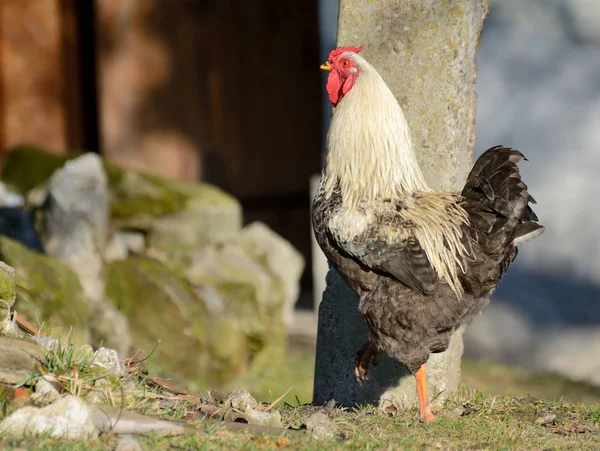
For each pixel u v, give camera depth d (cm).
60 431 783
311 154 3325
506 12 3216
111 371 991
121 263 1827
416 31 1205
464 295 1084
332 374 1275
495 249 1066
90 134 2964
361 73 1120
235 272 1981
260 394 1795
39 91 2856
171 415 918
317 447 830
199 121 3069
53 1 2845
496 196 1074
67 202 1748
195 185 2225
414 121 1217
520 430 1005
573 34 3138
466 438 952
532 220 1148
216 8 3081
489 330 2844
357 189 1095
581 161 2992
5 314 1001
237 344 1845
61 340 1027
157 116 2995
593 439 985
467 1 1189
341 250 1090
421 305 1056
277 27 3222
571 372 2595
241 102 3155
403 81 1217
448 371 1241
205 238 2072
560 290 2919
